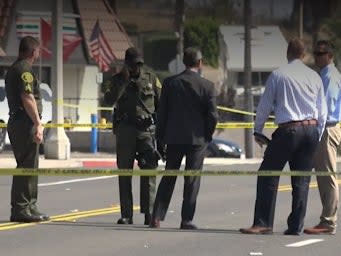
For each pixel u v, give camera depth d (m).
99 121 109.44
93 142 96.19
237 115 139.75
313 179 63.78
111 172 35.94
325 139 37.06
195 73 37.31
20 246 34.09
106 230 38.25
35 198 40.44
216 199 51.75
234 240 35.81
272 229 37.81
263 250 33.59
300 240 36.00
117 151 39.34
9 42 117.88
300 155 36.31
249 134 96.88
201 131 37.19
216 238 36.28
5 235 36.62
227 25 146.75
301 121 35.53
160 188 38.56
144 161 39.16
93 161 80.62
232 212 45.69
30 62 38.41
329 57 37.34
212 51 145.38
